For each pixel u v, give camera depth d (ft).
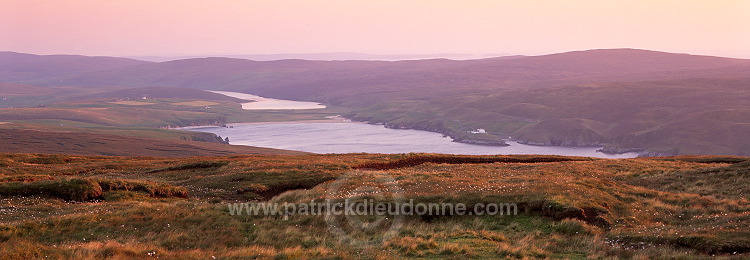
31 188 109.70
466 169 154.81
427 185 109.19
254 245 70.38
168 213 86.58
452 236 75.31
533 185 101.91
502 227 80.38
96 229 77.30
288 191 116.67
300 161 191.52
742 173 115.96
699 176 122.42
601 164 171.12
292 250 66.03
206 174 162.40
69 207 97.14
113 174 173.99
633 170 153.28
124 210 90.68
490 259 63.16
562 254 66.49
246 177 139.95
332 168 159.84
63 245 67.26
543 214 83.87
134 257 61.72
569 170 150.41
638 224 79.77
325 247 69.46
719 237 66.08
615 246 68.39
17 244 64.90
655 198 97.55
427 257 64.18
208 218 84.38
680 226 77.77
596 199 89.92
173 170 181.06
